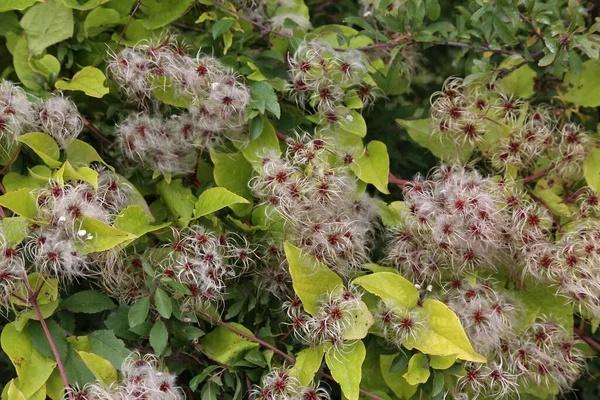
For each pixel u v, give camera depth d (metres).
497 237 1.02
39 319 0.95
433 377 1.00
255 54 1.08
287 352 1.00
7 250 0.95
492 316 1.01
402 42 1.08
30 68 1.04
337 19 1.22
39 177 0.98
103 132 1.07
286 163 1.00
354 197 1.05
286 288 1.03
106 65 1.06
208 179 1.06
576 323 1.19
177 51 1.03
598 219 1.05
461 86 1.07
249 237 1.03
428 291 1.04
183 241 1.00
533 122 1.08
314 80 1.03
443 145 1.08
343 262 1.01
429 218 1.02
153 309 1.00
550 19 1.09
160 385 0.96
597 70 1.09
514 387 1.04
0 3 1.02
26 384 0.94
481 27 1.07
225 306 1.03
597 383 1.22
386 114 1.16
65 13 1.04
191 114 1.03
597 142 1.08
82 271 1.00
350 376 0.97
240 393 1.00
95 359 0.95
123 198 1.01
